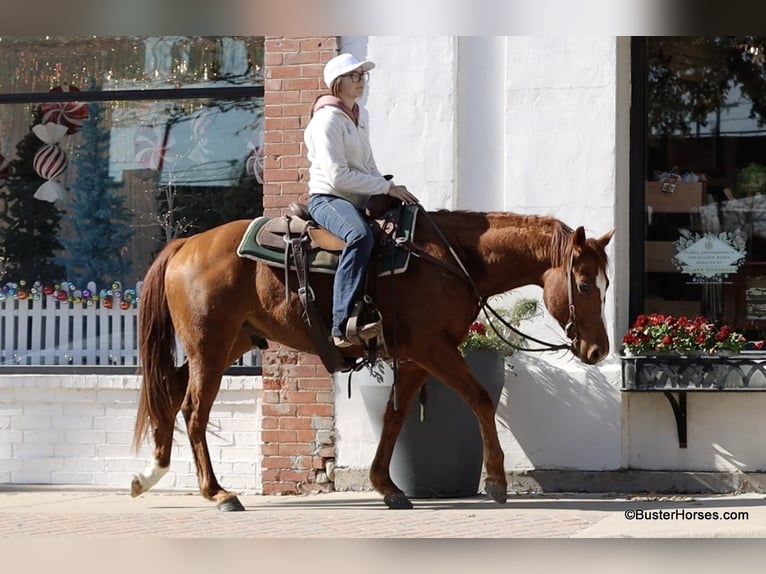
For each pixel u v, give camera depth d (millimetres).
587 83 13000
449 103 13219
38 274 14648
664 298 13320
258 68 14234
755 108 13320
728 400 12570
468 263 11516
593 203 12961
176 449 13891
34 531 10625
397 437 12023
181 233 14375
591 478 12742
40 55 14766
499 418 12953
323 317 11398
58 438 14070
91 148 14648
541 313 12945
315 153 11383
